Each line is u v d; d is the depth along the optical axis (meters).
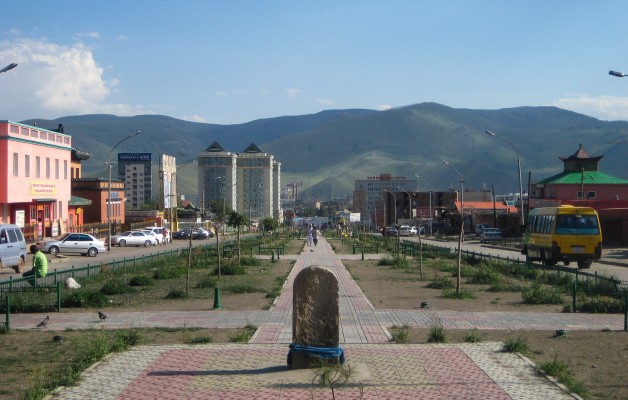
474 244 65.94
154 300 21.97
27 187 49.72
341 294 23.62
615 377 11.14
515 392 10.13
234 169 147.38
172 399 9.90
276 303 20.97
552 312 19.00
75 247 46.31
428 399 9.77
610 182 77.81
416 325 16.64
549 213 36.84
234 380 10.94
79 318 17.98
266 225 91.31
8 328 15.67
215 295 20.05
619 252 48.44
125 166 146.88
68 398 9.96
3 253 32.09
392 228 91.94
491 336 15.01
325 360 11.62
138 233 61.72
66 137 58.78
